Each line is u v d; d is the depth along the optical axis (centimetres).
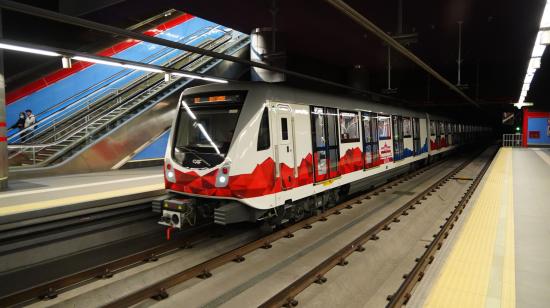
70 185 928
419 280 532
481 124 4462
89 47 1691
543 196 1026
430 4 1241
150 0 1245
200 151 694
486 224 744
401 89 2817
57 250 606
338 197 976
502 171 1555
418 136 1619
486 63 2178
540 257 555
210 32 2197
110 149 1333
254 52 1477
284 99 739
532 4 1227
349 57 2092
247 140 657
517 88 2841
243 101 683
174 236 789
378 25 1470
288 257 638
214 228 802
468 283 467
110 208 712
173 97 1612
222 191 649
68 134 1379
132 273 581
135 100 1600
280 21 1461
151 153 1499
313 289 518
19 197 762
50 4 1566
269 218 757
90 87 1543
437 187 1316
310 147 806
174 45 647
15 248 564
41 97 1509
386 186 1315
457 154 2814
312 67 2391
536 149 2878
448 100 2997
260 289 522
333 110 908
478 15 1352
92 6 1280
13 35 1528
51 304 483
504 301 419
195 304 479
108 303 490
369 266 611
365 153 1066
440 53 1936
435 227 851
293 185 750
